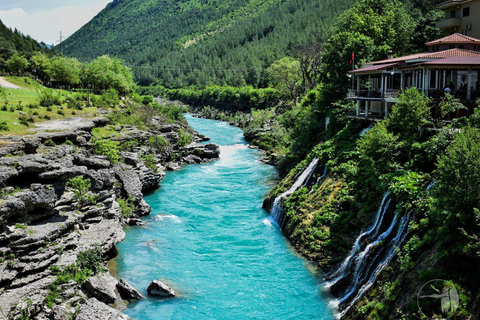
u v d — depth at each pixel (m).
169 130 76.56
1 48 130.00
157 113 87.25
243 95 137.25
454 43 48.53
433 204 23.34
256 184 57.97
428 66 35.66
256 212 46.38
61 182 33.81
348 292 28.59
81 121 55.78
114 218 39.91
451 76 40.34
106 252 35.12
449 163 22.36
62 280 28.12
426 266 22.95
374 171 32.66
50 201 31.80
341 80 54.69
